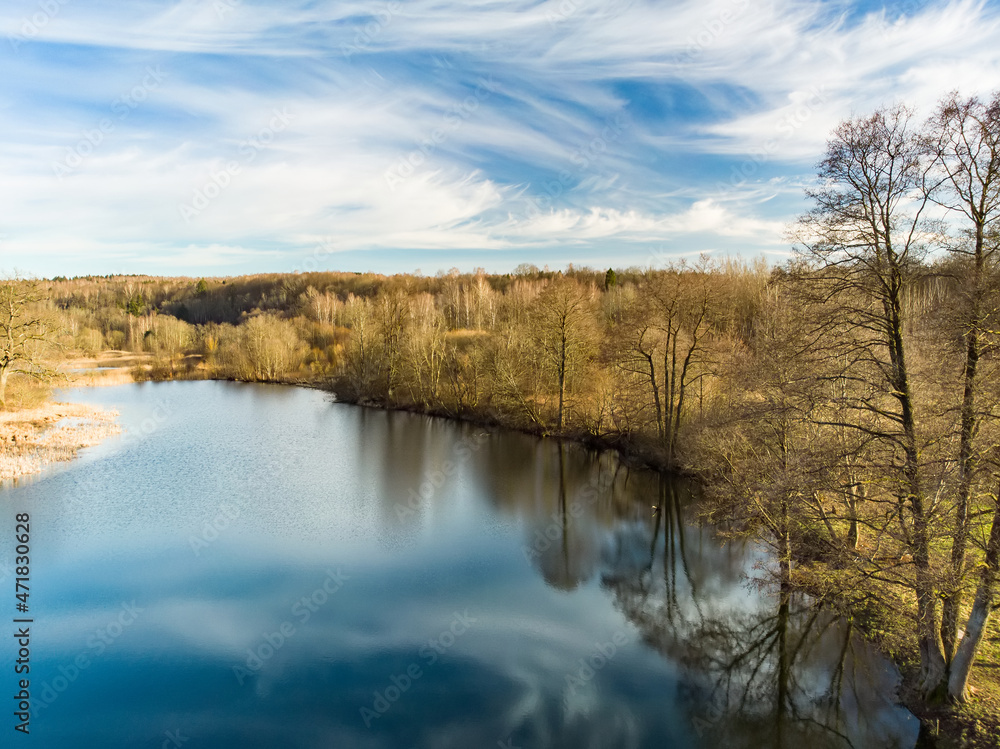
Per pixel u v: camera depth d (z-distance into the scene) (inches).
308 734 679.7
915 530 596.7
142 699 739.4
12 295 2236.7
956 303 556.1
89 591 1005.8
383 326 2970.0
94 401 2947.8
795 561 982.4
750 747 655.8
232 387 3567.9
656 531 1309.1
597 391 2038.6
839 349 669.9
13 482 1608.0
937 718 618.2
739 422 919.7
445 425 2433.6
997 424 555.8
